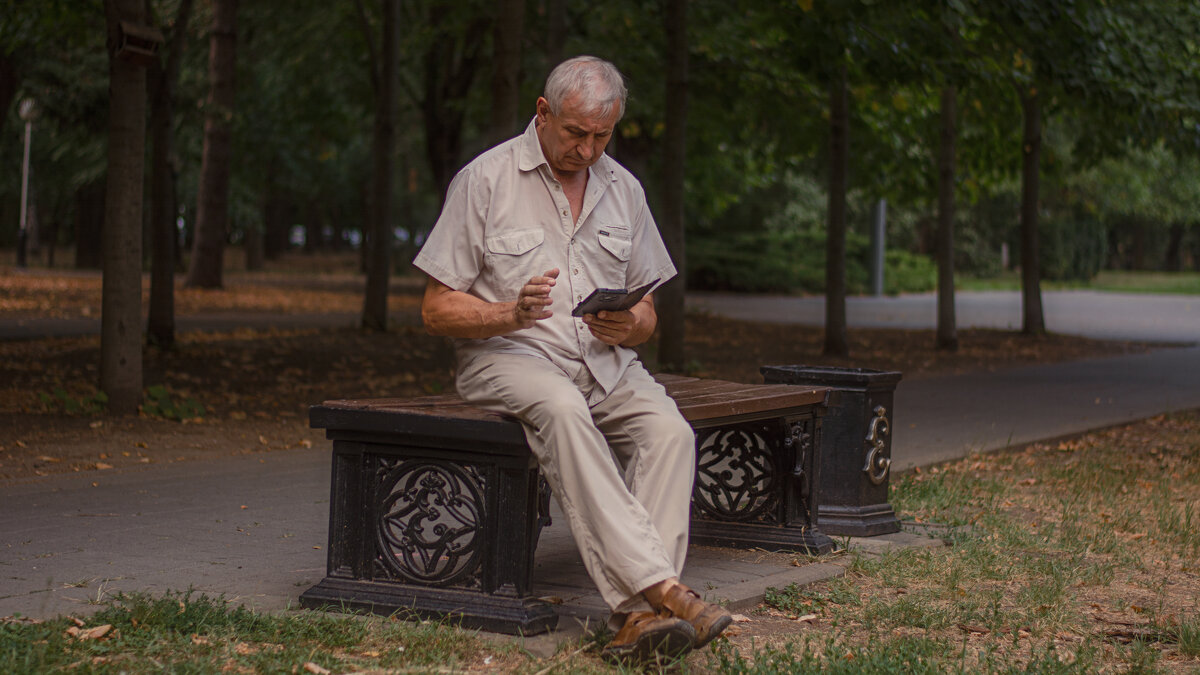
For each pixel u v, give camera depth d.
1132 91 13.30
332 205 57.00
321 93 25.48
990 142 19.73
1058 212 46.19
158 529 5.41
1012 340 20.20
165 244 13.75
